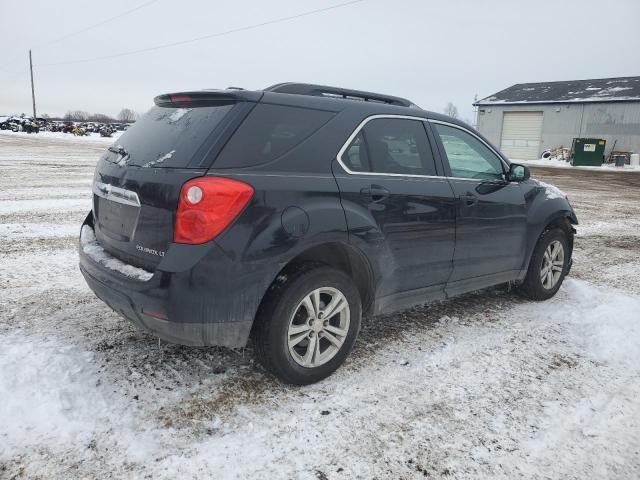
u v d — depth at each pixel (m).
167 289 2.52
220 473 2.27
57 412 2.61
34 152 22.77
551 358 3.55
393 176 3.33
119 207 2.93
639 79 36.50
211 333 2.62
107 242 3.09
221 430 2.57
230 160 2.64
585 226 9.30
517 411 2.87
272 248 2.65
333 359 3.10
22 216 7.91
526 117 37.91
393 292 3.40
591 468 2.42
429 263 3.56
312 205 2.82
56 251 5.91
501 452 2.51
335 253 3.22
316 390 2.99
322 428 2.63
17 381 2.86
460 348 3.65
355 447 2.50
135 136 3.19
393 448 2.50
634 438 2.67
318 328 2.99
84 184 12.10
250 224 2.60
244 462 2.35
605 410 2.92
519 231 4.30
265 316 2.77
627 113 33.25
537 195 4.57
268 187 2.67
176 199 2.54
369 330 3.91
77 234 6.86
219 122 2.75
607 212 11.37
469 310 4.45
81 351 3.30
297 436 2.55
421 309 4.44
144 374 3.06
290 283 2.79
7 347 3.28
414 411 2.83
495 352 3.61
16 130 49.16
